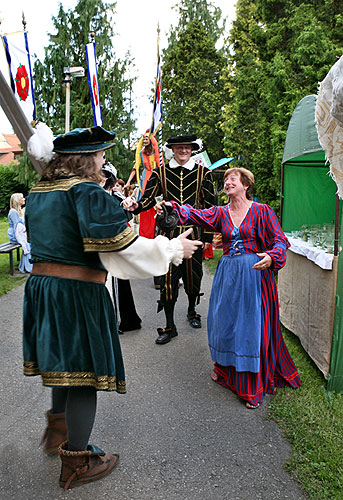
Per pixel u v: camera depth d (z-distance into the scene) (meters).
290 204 4.65
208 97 21.38
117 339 1.97
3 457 2.29
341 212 2.84
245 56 9.82
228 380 3.07
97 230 1.70
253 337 2.83
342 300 2.88
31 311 1.89
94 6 17.33
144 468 2.21
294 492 2.04
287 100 6.94
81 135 1.83
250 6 11.76
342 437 2.44
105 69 18.34
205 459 2.29
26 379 3.29
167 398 2.97
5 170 24.06
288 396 2.93
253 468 2.22
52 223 1.80
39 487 2.05
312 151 3.42
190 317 4.61
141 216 5.63
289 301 4.15
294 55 6.84
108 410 2.80
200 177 4.09
